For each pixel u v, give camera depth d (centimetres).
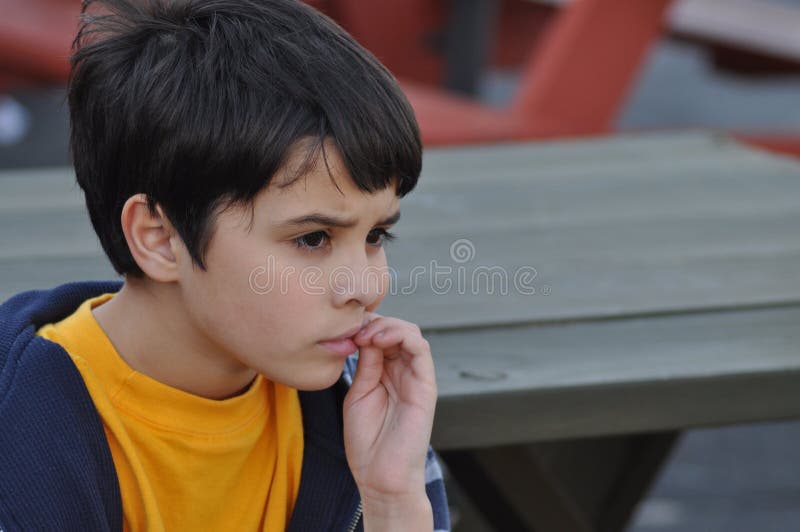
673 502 941
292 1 314
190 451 320
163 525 317
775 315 483
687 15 1652
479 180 758
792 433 1098
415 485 330
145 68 293
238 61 288
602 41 1151
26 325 317
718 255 575
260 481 342
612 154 860
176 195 287
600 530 558
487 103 2280
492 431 396
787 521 909
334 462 350
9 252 543
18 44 1188
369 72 298
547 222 641
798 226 638
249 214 284
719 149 881
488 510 510
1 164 1694
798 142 1386
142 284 313
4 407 293
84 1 322
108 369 315
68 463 294
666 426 415
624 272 542
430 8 1396
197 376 321
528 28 1681
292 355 300
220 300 296
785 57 1686
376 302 309
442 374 407
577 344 442
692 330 462
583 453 536
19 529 285
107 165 300
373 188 290
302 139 279
